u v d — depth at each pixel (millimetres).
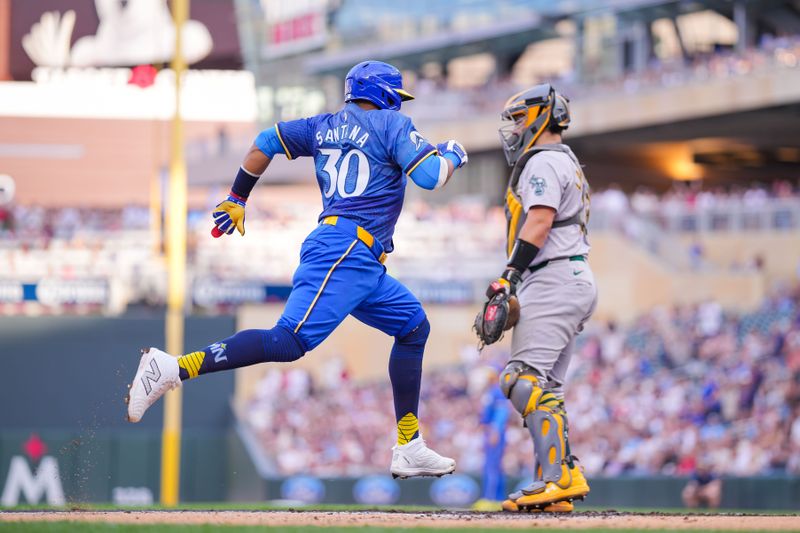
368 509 21641
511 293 20266
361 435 70562
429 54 128000
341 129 18844
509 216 21188
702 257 99312
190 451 75438
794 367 68312
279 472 69688
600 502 58750
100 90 159000
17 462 75750
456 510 21391
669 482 58000
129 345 79875
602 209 100312
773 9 103250
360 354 88438
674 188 130250
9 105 157500
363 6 134625
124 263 90312
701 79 103625
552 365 20969
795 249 95125
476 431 66625
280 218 97312
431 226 96188
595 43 115000
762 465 59688
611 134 113500
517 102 21109
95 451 75438
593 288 20969
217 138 142750
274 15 143875
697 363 75562
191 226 94500
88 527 15875
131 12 152375
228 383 77375
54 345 78938
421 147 18438
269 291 86688
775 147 124500
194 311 85875
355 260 18562
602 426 66562
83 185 159250
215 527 16078
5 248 91750
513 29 117250
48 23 154125
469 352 89000
